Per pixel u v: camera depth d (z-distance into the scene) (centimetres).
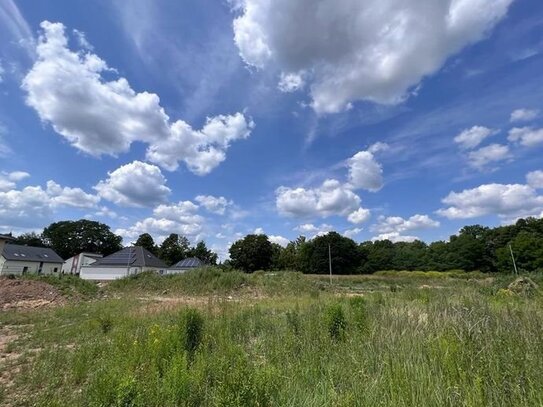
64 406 447
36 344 864
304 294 2284
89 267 5706
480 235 9244
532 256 6556
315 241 8594
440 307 734
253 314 1084
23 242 9162
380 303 1050
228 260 8706
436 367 414
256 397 358
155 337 665
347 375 437
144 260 6009
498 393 336
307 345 599
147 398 412
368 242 10688
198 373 468
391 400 349
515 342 454
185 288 2625
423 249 8712
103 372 511
